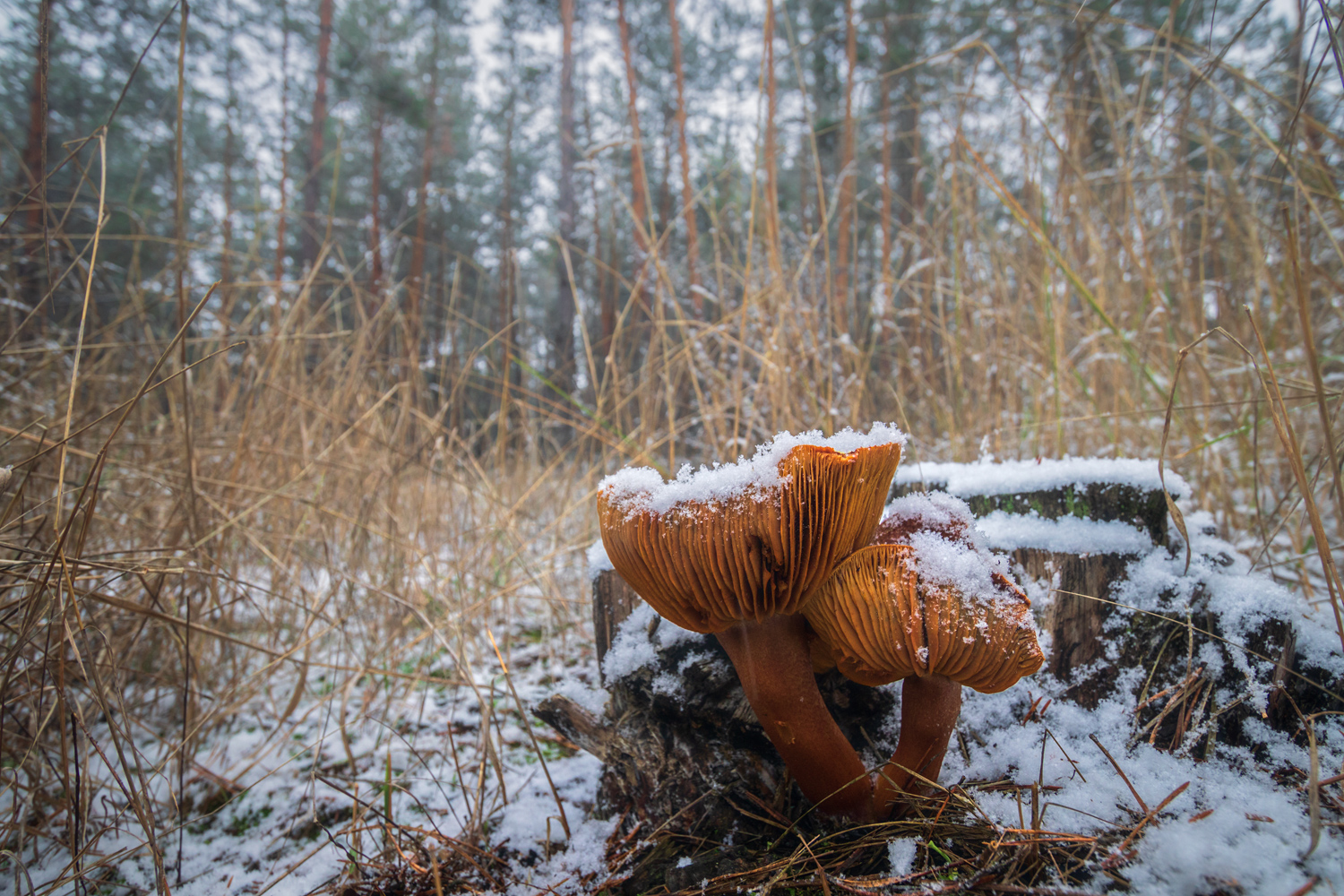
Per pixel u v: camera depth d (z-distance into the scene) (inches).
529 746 12.7
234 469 16.5
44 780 11.2
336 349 21.4
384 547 19.5
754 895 8.0
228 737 13.3
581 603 19.2
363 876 9.7
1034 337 20.4
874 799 8.5
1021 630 7.7
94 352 16.9
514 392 26.4
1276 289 16.1
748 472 7.8
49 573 9.7
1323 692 9.8
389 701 13.8
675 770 9.8
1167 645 10.0
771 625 8.3
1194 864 7.5
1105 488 11.0
